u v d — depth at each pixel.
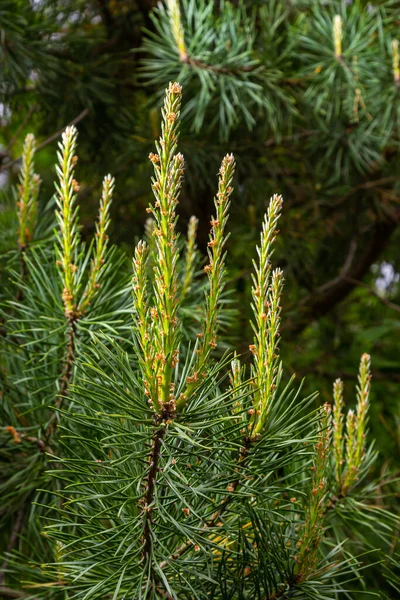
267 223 0.94
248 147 2.11
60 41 2.03
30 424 1.19
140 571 0.97
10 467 1.19
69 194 1.11
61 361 1.15
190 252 1.32
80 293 1.18
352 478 1.14
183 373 0.95
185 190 2.30
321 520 0.98
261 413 0.96
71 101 2.08
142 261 0.91
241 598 0.98
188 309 1.32
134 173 2.30
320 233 2.58
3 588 1.23
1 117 2.07
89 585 0.99
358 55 1.84
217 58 1.72
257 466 0.98
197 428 0.92
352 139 2.01
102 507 1.00
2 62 1.84
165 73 1.71
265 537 0.98
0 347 1.24
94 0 2.19
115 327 1.14
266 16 2.03
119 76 2.25
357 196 2.40
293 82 1.90
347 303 2.88
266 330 0.96
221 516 0.99
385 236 2.56
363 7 2.21
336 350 2.67
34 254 1.20
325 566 1.01
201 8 1.75
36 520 1.19
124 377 0.96
